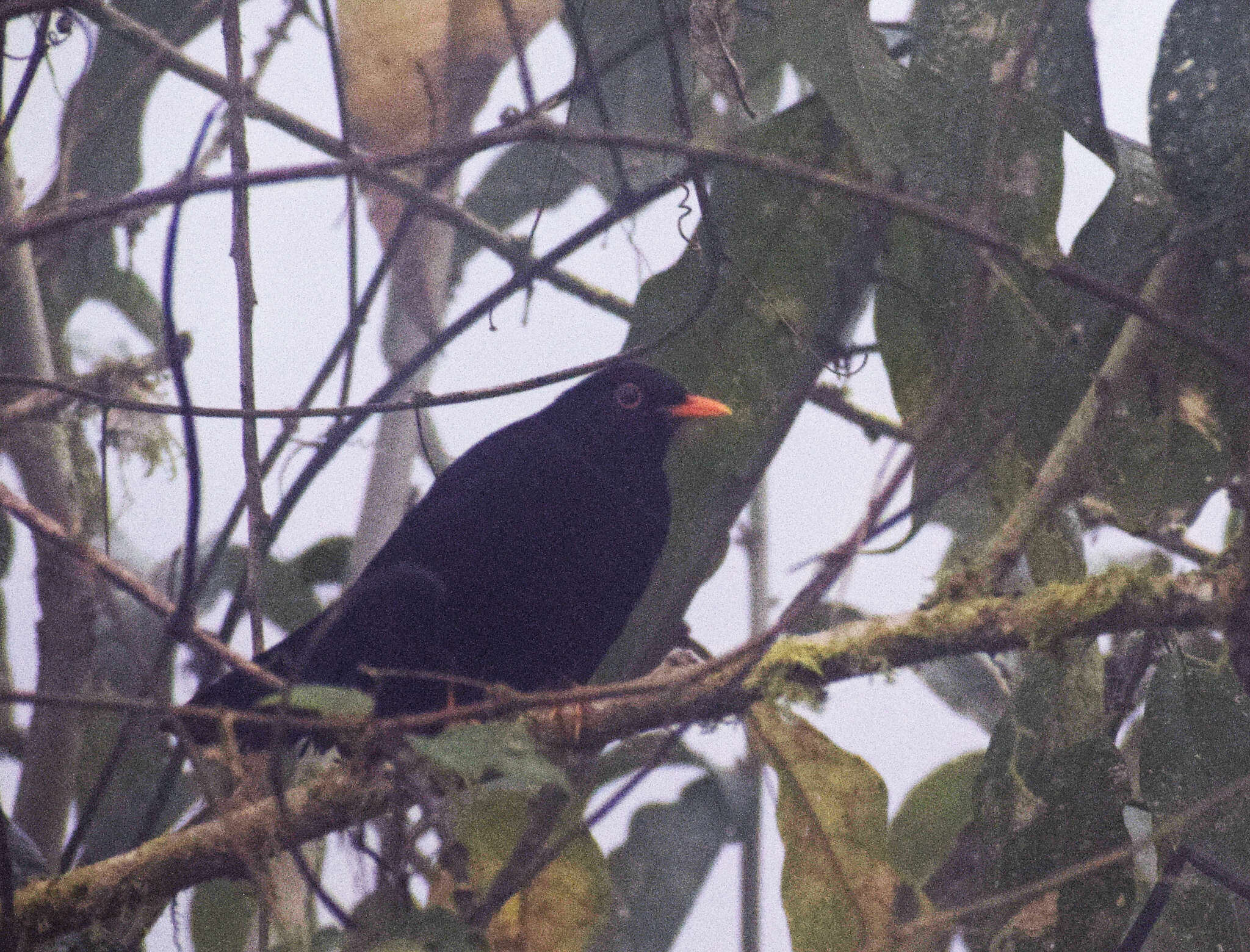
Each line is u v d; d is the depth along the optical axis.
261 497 6.50
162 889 6.16
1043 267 5.22
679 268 7.71
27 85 6.48
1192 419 6.45
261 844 6.03
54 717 8.26
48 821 8.22
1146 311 5.20
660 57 9.12
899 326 7.13
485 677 8.34
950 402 5.44
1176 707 7.02
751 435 7.95
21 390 8.66
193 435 5.16
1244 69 6.13
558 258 6.67
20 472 8.42
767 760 6.97
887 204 5.21
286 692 4.80
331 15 7.09
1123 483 6.62
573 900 7.04
